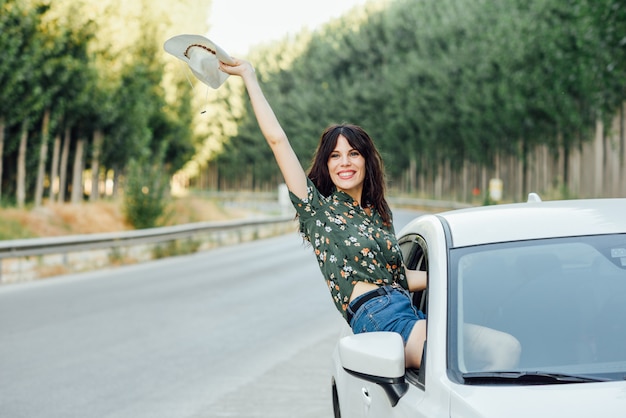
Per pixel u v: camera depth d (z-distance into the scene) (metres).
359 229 4.40
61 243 22.75
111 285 19.22
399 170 91.25
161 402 8.41
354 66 112.62
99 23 40.66
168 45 4.52
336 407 5.46
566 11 40.62
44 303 15.95
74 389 9.02
